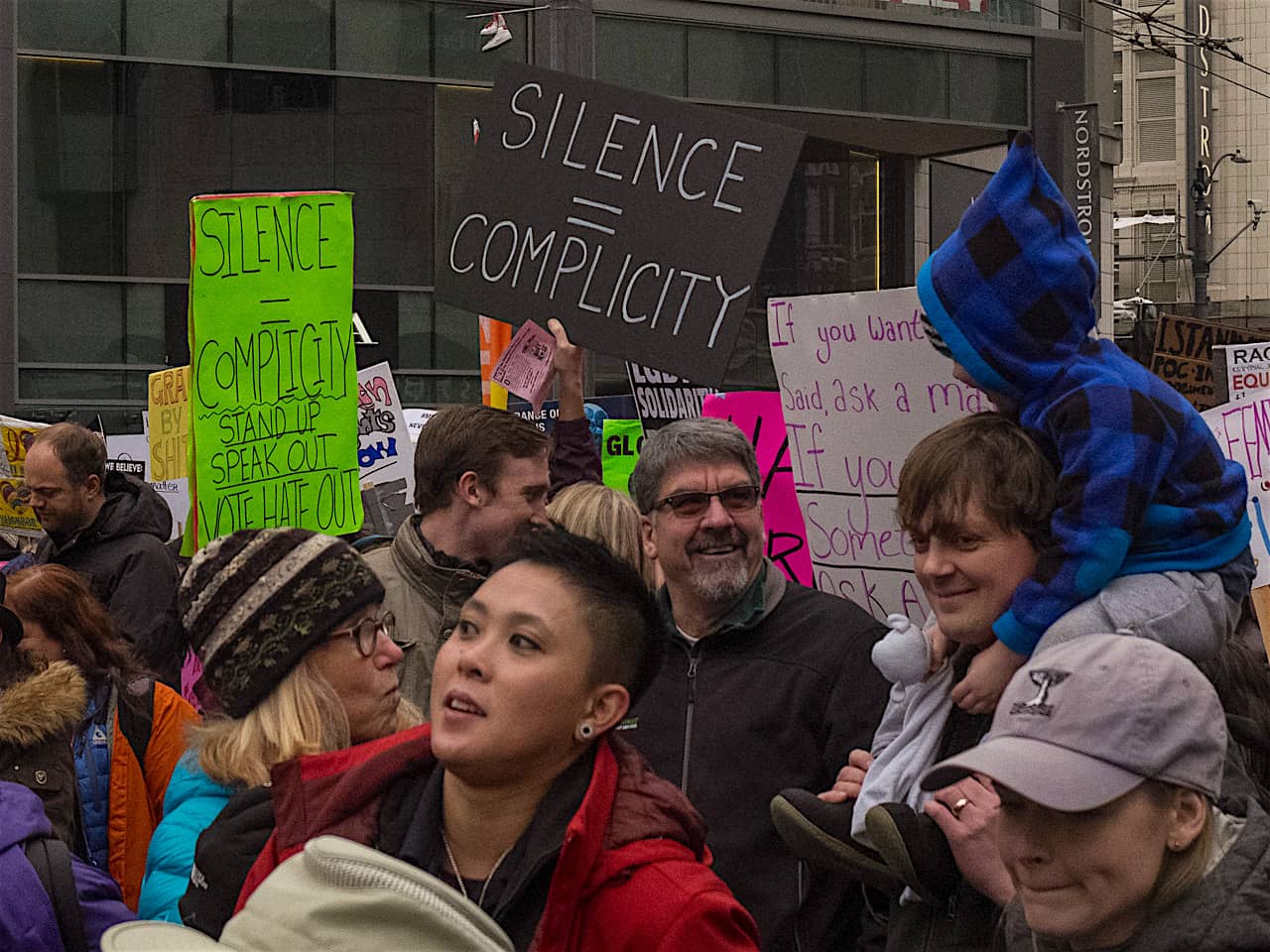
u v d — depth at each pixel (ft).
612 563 15.56
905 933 18.70
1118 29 336.49
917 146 179.52
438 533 28.14
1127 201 340.59
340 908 12.09
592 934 14.80
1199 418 18.57
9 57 136.15
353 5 145.18
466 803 15.56
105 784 26.81
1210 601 17.85
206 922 17.78
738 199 33.04
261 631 19.69
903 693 19.52
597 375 164.76
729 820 24.70
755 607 25.59
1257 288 331.36
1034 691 14.10
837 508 28.02
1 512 57.06
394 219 147.33
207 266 36.47
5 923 18.58
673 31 157.79
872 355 27.40
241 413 36.60
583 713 15.35
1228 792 16.70
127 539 41.60
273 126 144.36
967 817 17.56
